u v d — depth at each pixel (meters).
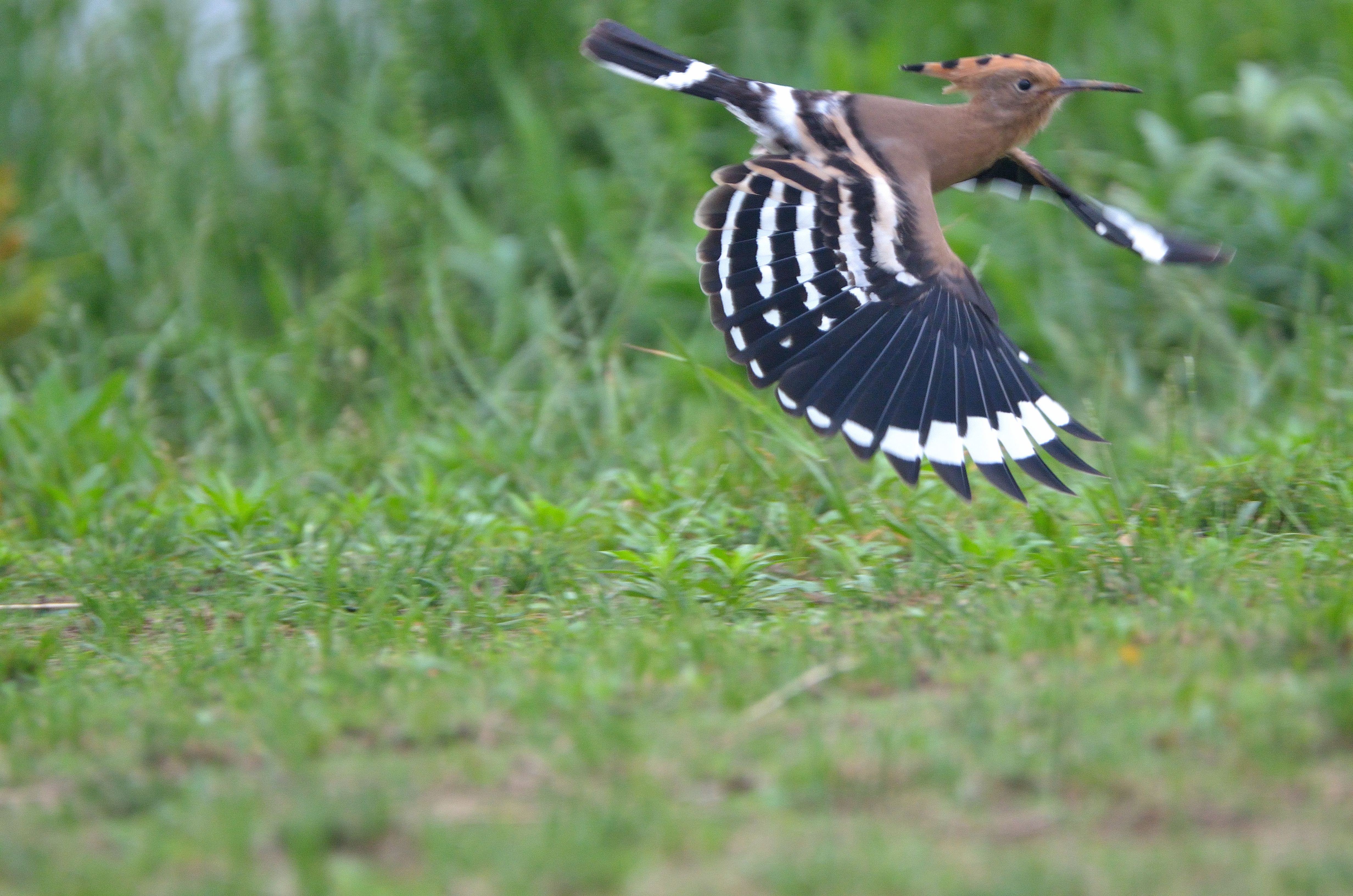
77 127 17.34
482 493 11.51
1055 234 15.30
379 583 9.10
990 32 17.41
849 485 11.23
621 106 16.95
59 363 13.50
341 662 7.45
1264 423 12.46
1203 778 5.71
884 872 5.03
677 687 6.91
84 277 16.50
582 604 8.95
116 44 17.83
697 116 16.89
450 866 5.16
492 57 17.34
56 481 12.47
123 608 9.09
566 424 13.08
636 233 16.30
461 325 15.36
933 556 9.32
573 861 5.11
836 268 8.95
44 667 8.13
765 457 11.26
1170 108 16.53
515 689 6.90
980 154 9.73
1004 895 4.82
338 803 5.54
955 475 8.59
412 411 13.59
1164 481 10.42
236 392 14.10
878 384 8.73
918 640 7.47
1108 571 8.83
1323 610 7.31
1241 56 17.00
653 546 9.69
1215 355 14.13
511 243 15.77
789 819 5.54
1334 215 14.90
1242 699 6.33
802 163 9.21
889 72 16.55
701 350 14.64
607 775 5.94
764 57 17.16
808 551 9.92
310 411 14.09
